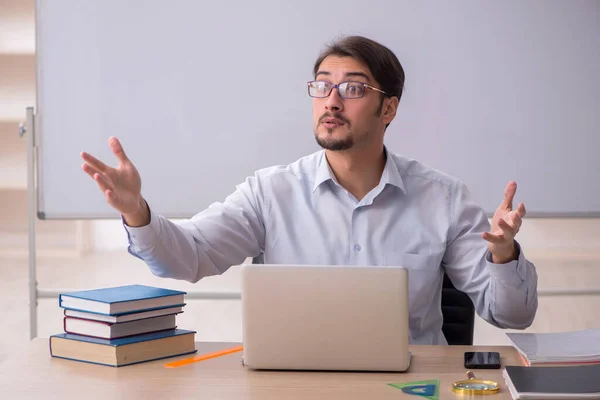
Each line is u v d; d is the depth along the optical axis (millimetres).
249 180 2283
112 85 3264
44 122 3273
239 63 3248
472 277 2123
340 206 2176
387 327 1520
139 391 1411
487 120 3275
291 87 3252
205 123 3275
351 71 2039
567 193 3303
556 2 3236
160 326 1694
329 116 2033
